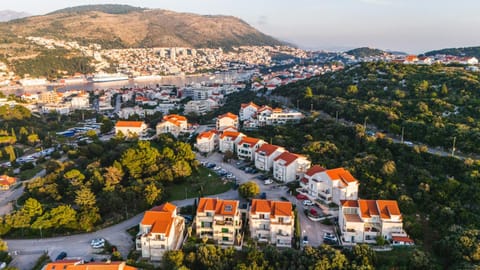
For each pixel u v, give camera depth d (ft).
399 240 331.77
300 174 494.59
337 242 344.49
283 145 591.37
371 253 304.71
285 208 353.10
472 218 357.41
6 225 374.43
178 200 452.35
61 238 367.86
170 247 328.70
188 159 559.38
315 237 354.74
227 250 316.40
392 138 569.64
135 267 309.63
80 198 403.75
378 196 408.46
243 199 447.42
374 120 625.00
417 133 545.85
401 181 444.96
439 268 293.23
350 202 365.20
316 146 539.70
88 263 285.23
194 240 347.77
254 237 351.67
